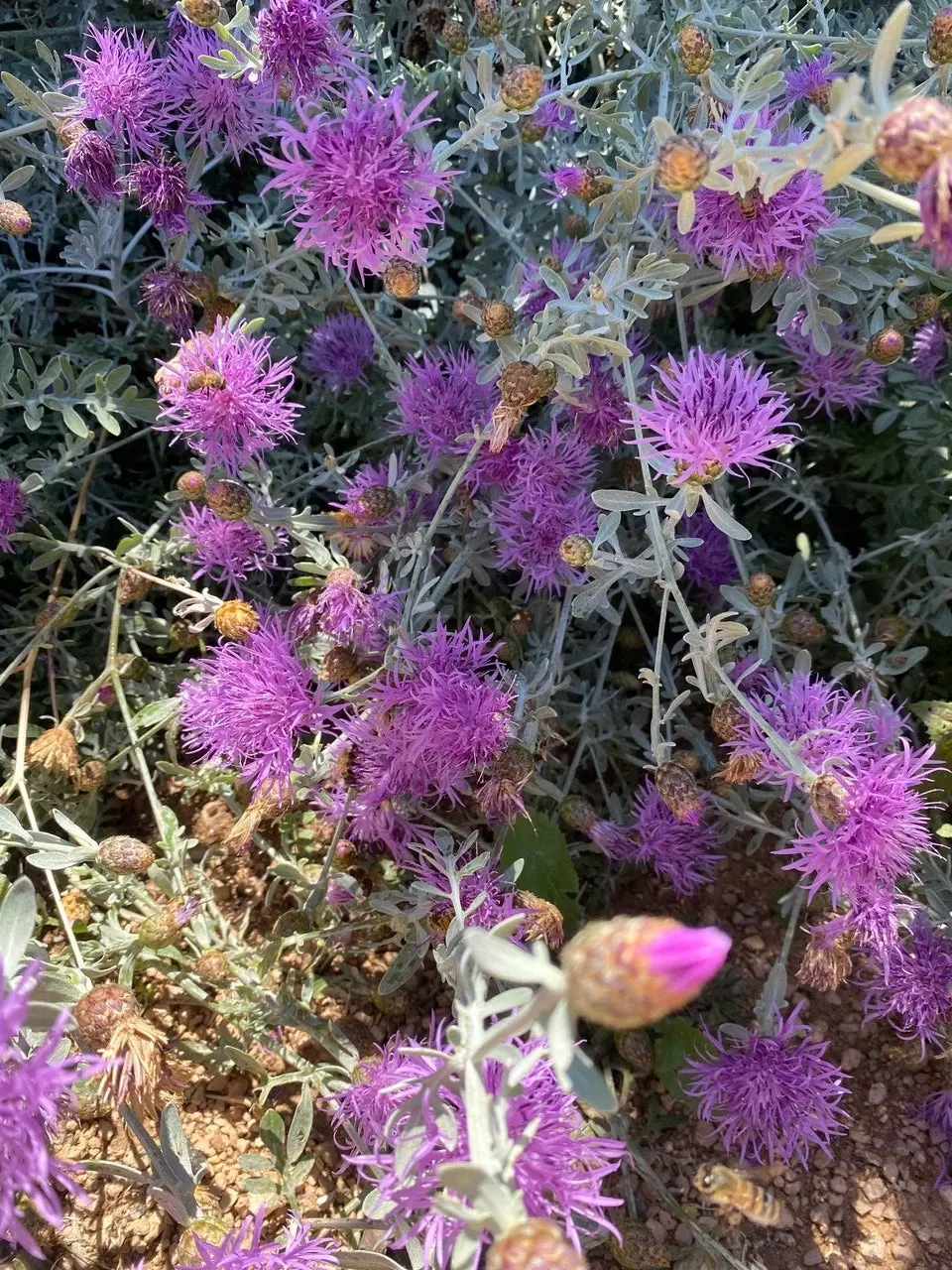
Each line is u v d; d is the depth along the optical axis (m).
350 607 0.31
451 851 0.29
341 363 0.41
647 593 0.41
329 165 0.26
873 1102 0.33
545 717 0.32
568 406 0.34
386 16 0.44
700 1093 0.29
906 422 0.39
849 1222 0.30
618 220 0.36
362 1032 0.33
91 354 0.42
